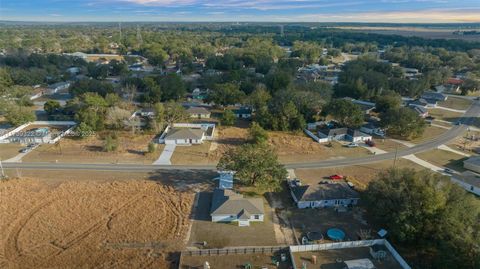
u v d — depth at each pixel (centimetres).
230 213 5772
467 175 7225
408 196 5200
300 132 10281
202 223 5756
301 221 5859
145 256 4966
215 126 10781
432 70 18125
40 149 8756
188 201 6406
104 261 4853
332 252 5062
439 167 8056
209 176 7444
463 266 4253
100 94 13362
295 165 8075
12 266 4719
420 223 4950
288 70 17612
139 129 10075
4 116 10800
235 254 5006
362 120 10519
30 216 5853
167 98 13325
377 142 9625
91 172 7544
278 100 11094
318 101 11356
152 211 6059
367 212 6119
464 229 4709
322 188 6412
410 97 14750
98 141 9344
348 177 7494
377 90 14312
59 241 5244
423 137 10062
